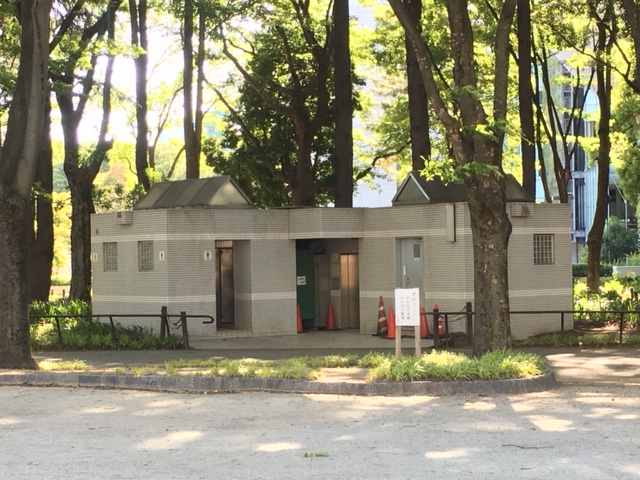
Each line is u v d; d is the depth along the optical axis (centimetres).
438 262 2111
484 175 1467
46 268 3127
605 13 3100
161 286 2122
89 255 3000
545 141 4250
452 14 1504
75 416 1132
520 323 2141
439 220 2106
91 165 2970
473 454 871
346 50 2859
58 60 2523
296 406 1193
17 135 1579
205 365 1523
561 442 926
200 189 2214
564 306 2216
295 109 3438
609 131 3550
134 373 1419
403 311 1440
